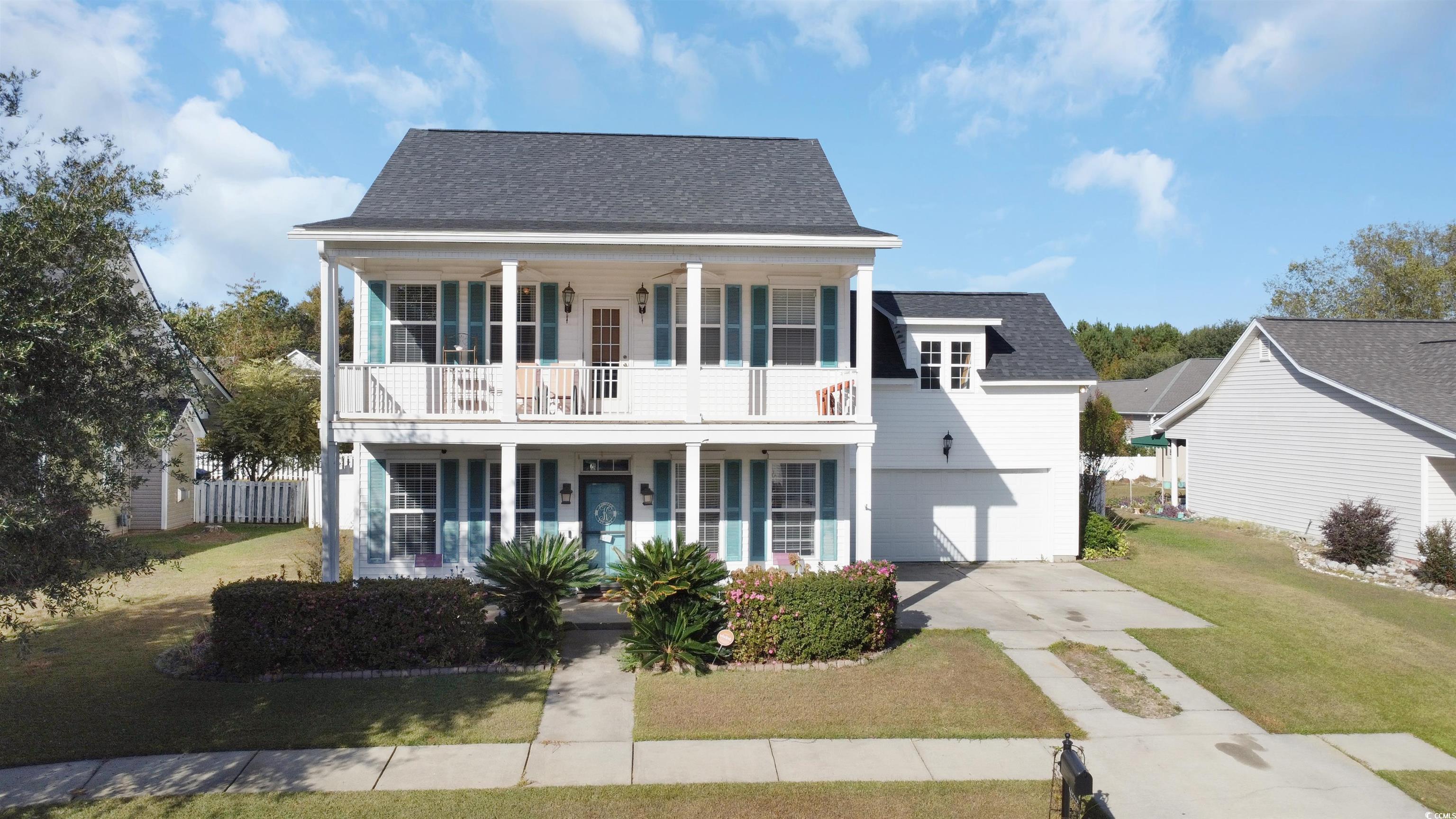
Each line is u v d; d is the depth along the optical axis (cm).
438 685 974
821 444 1368
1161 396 3791
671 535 1495
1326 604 1400
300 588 1016
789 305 1501
